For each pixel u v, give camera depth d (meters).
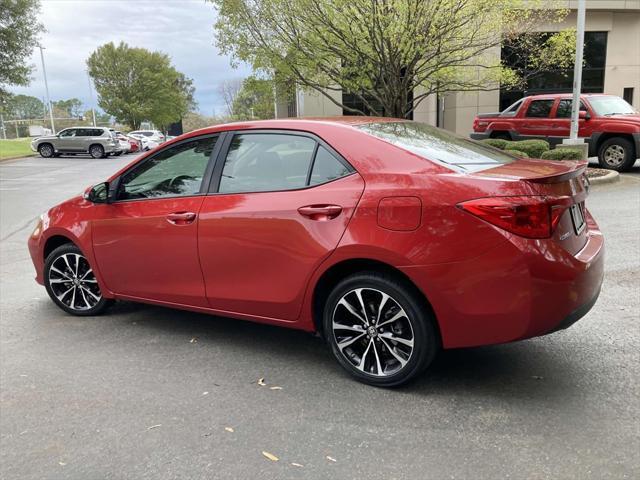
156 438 2.86
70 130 30.77
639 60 25.14
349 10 10.65
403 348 3.23
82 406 3.21
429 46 11.22
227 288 3.76
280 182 3.54
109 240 4.32
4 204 12.59
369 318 3.29
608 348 3.71
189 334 4.32
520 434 2.77
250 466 2.60
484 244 2.85
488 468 2.51
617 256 5.89
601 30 24.44
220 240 3.69
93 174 20.09
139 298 4.32
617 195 9.72
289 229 3.40
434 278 2.95
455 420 2.92
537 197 2.84
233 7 12.17
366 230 3.12
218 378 3.53
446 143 3.60
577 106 11.99
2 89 28.11
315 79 13.73
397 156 3.22
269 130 3.68
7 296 5.48
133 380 3.54
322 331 3.61
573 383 3.27
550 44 13.51
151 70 54.88
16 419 3.09
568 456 2.57
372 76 12.19
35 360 3.89
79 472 2.60
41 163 26.52
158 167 4.14
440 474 2.48
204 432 2.90
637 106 25.62
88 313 4.77
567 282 2.87
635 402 3.03
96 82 54.12
